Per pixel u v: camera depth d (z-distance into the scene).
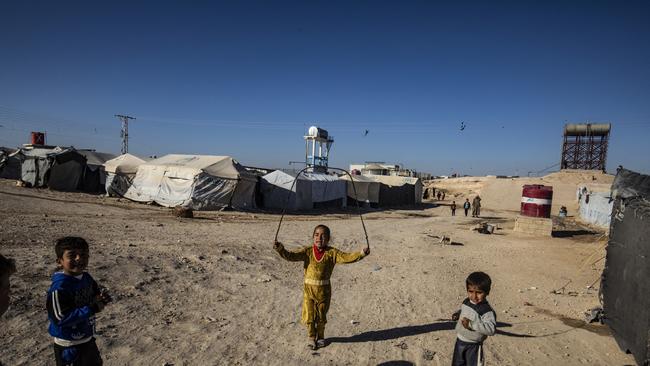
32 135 42.69
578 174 75.00
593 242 19.11
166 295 7.50
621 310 6.46
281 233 18.22
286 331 6.30
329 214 32.16
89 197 27.50
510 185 69.44
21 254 8.88
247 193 29.22
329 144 60.50
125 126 73.25
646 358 5.27
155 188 27.55
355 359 5.47
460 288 9.99
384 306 8.02
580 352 6.23
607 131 76.94
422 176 107.88
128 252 10.35
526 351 6.15
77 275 3.24
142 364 4.85
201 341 5.66
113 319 6.11
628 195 6.74
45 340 5.18
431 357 5.67
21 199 20.73
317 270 5.69
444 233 22.30
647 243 5.69
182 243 12.73
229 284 8.65
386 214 36.41
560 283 11.03
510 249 16.89
